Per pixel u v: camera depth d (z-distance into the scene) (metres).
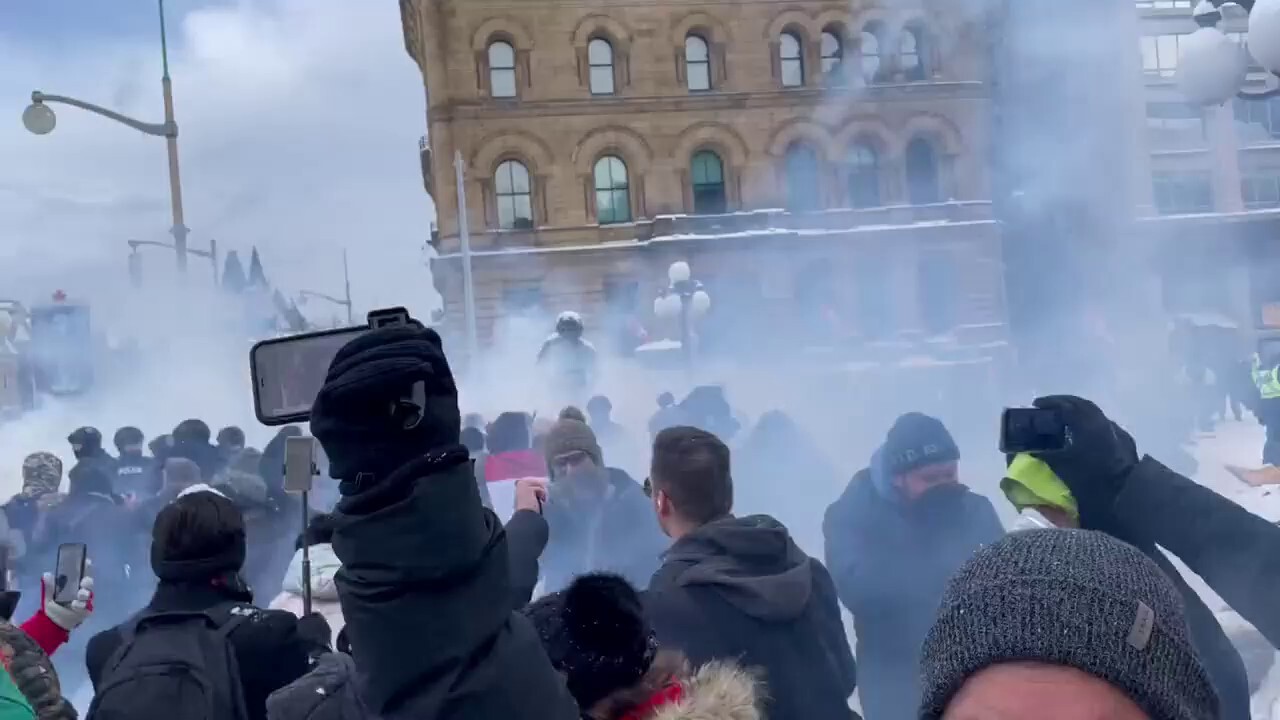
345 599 1.71
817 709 3.25
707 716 2.34
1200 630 2.92
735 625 3.25
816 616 3.44
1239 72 6.77
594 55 40.31
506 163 39.62
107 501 8.35
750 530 3.42
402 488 1.65
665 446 3.63
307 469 3.46
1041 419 2.75
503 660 1.74
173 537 3.27
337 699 2.21
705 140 40.59
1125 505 2.61
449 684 1.71
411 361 1.67
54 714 2.81
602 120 39.88
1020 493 2.95
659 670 2.45
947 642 1.15
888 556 4.42
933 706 1.15
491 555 1.75
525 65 39.47
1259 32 5.86
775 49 40.88
